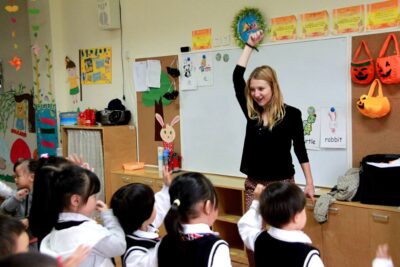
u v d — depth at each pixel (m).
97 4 4.59
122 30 4.46
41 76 5.13
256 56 3.43
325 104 3.11
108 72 4.65
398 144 2.81
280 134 2.43
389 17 2.78
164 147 4.11
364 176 2.72
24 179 2.53
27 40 5.40
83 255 1.38
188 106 3.94
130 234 1.73
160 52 4.13
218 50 3.67
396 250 2.56
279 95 2.44
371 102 2.79
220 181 3.58
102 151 4.29
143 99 4.32
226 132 3.70
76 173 1.76
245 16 3.44
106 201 4.29
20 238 1.24
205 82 3.79
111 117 4.34
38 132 5.25
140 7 4.26
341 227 2.77
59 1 5.00
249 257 2.64
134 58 4.37
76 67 4.96
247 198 2.59
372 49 2.86
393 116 2.81
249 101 2.51
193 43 3.85
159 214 2.03
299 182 3.29
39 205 1.78
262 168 2.48
